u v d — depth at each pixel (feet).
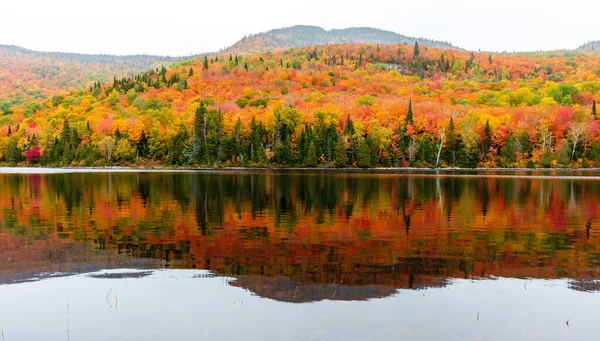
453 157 416.05
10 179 235.40
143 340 41.65
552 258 69.36
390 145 414.62
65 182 213.46
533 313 47.91
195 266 64.28
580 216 110.11
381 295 52.70
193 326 44.32
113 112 562.25
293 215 109.70
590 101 557.74
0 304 49.96
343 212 114.62
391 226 95.40
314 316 46.62
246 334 42.57
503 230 91.45
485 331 43.55
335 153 391.24
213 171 339.57
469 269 63.31
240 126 419.95
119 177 256.32
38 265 64.64
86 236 83.97
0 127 567.59
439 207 124.77
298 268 63.21
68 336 42.47
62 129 471.62
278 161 401.90
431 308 48.93
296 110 465.06
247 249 74.18
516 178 257.34
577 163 399.44
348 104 527.40
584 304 50.52
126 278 58.80
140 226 94.22
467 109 500.74
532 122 433.89
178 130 447.42
